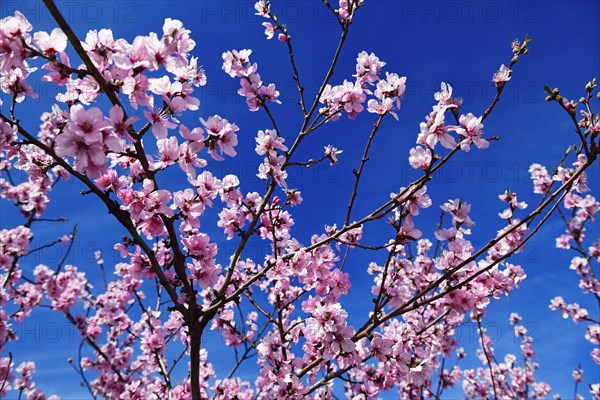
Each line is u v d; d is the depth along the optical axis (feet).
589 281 24.45
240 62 12.73
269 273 11.22
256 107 12.75
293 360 12.95
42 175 10.41
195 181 10.38
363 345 12.51
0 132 8.87
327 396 14.06
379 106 11.50
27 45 7.24
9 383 19.76
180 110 8.65
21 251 18.44
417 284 17.34
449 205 11.19
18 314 20.58
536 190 21.39
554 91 8.95
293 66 13.30
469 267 11.53
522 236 12.75
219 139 9.32
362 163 11.62
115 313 24.90
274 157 11.71
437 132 9.00
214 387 14.90
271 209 12.98
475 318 15.44
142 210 9.12
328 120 13.17
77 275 27.20
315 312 10.94
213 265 11.40
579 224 22.82
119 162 10.15
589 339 24.58
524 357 30.63
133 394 17.85
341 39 12.69
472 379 27.32
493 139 8.88
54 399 25.25
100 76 7.55
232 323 17.12
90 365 25.48
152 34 8.09
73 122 7.14
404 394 22.61
